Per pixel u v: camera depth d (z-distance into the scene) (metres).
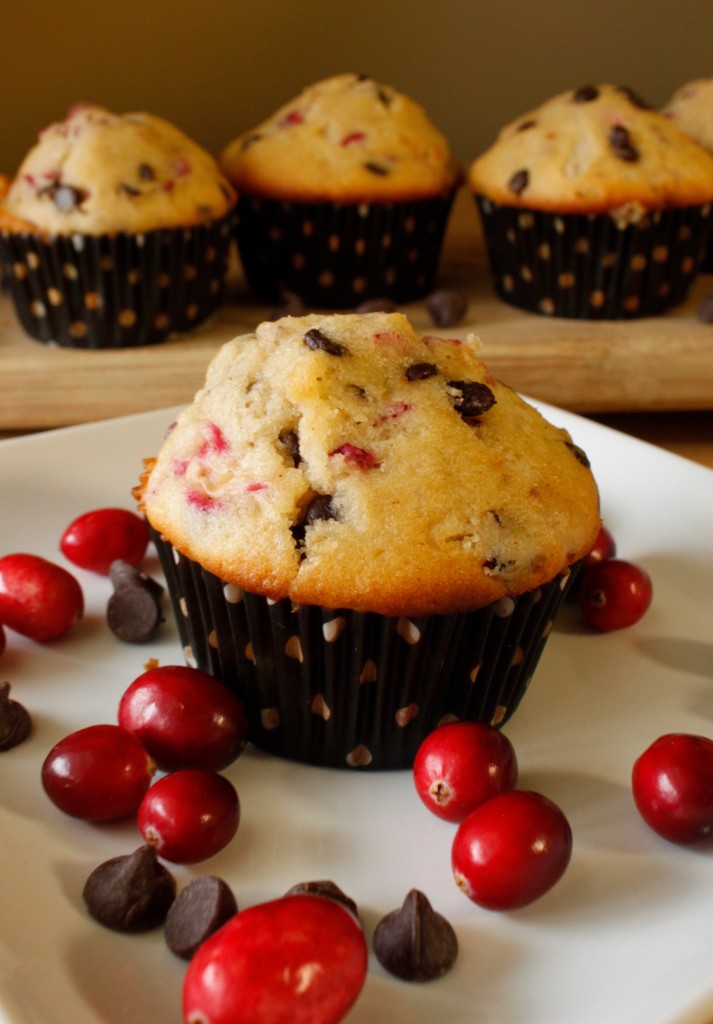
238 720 0.33
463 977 0.29
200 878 0.30
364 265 0.50
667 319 0.49
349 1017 0.29
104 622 0.37
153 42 0.57
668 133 0.48
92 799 0.31
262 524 0.32
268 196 0.49
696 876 0.31
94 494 0.41
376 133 0.49
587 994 0.29
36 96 0.58
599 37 0.60
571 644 0.37
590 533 0.33
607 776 0.33
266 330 0.34
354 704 0.33
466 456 0.33
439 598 0.32
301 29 0.58
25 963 0.29
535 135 0.48
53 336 0.47
